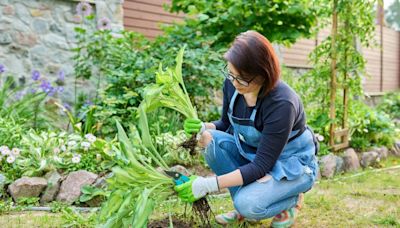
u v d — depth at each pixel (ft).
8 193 9.87
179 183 6.37
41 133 12.19
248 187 6.88
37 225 7.91
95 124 13.76
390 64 41.60
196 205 6.88
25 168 10.52
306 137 7.14
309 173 7.06
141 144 6.84
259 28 16.70
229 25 16.55
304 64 30.53
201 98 16.58
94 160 11.07
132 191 6.25
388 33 41.04
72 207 9.29
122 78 14.20
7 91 16.02
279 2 16.03
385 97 34.81
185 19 17.17
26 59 16.57
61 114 16.90
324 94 15.24
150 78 13.83
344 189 11.21
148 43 16.35
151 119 13.00
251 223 8.06
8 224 7.97
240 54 6.09
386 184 12.09
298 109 6.75
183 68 14.55
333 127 14.75
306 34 16.61
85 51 17.71
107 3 18.30
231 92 7.36
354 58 14.67
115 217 6.34
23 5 16.46
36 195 9.78
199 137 7.29
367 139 16.83
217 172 7.68
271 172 6.86
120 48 15.66
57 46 17.24
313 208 9.34
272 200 6.85
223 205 9.46
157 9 20.81
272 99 6.50
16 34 16.31
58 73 17.25
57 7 17.20
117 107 14.30
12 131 11.90
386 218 8.47
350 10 14.21
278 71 6.31
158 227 7.45
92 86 17.84
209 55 15.15
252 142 7.12
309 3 15.88
